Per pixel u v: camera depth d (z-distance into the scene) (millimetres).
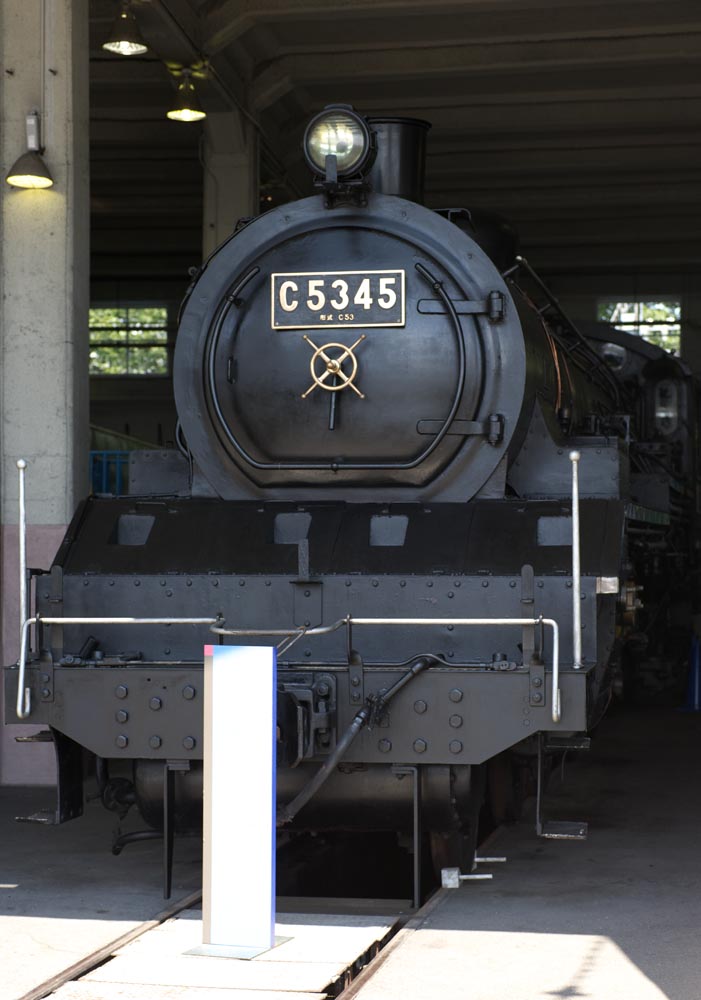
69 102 8266
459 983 4266
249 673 4645
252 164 12891
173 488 6551
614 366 11898
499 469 5809
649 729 10859
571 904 5289
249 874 4652
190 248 22812
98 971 4406
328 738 5090
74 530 5852
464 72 13133
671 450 11555
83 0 8461
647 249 21844
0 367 8328
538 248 22016
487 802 6184
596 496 6059
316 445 5973
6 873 5926
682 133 15703
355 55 13078
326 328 5957
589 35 12391
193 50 10930
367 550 5559
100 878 5816
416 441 5875
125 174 18109
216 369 6082
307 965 4461
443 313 5859
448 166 16766
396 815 5406
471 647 5336
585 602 5203
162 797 5492
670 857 6184
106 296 26781
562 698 4941
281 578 5492
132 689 5219
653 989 4195
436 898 5398
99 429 16344
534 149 16312
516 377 5785
